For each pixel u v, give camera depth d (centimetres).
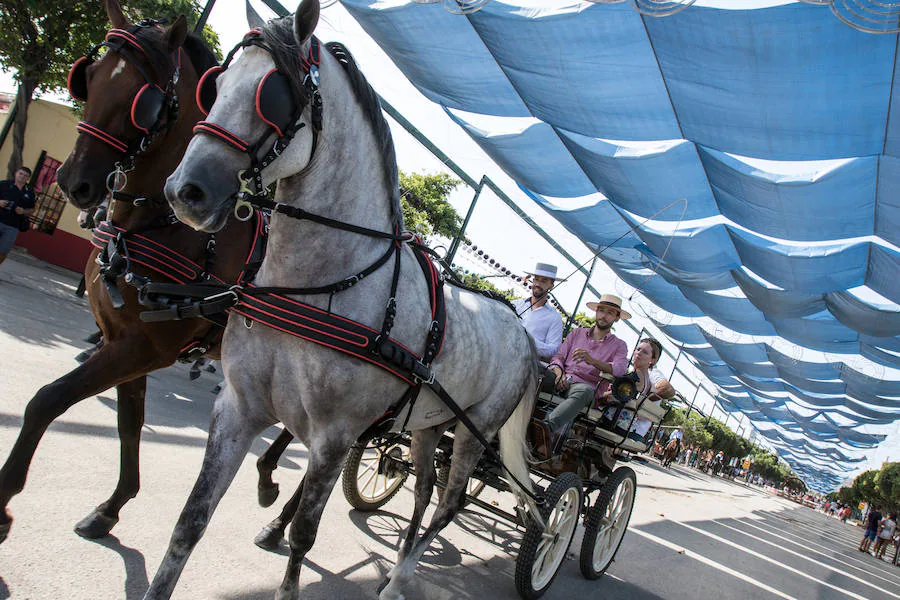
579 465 510
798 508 4375
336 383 242
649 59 573
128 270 269
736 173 729
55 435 400
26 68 1083
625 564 617
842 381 1803
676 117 646
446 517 374
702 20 490
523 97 712
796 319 1288
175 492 384
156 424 505
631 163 795
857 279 915
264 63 207
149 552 305
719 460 4922
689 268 1127
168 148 293
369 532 450
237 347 251
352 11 656
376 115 258
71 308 864
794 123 574
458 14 558
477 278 755
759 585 715
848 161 636
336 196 246
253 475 488
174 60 284
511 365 385
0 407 401
